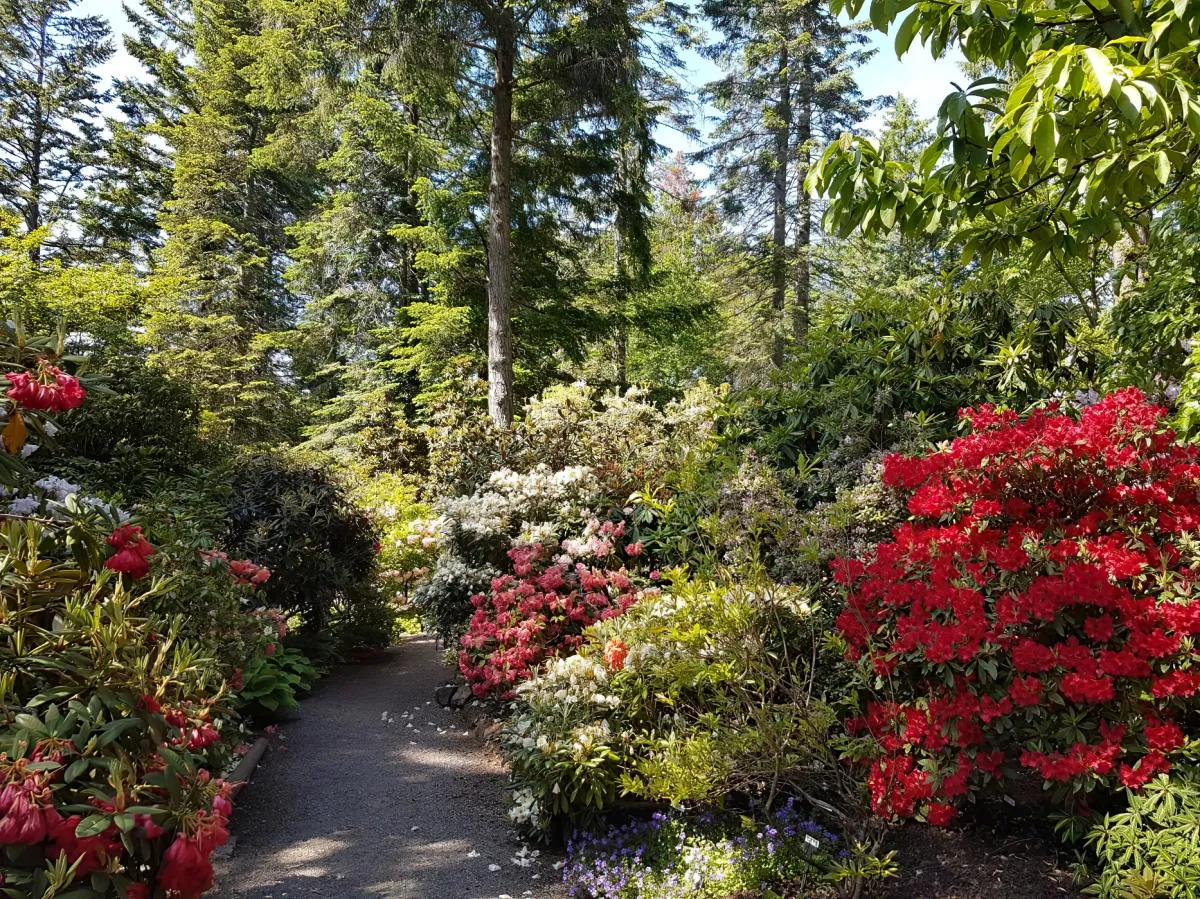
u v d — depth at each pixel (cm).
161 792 172
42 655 173
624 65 968
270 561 587
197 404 643
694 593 319
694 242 2189
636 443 667
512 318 1295
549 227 1332
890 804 257
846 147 260
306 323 1661
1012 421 303
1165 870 198
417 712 521
